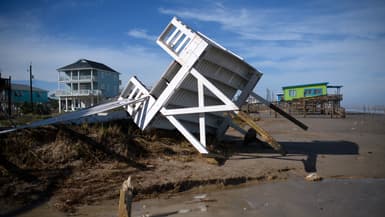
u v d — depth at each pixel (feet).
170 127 38.91
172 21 32.60
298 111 158.51
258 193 23.81
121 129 35.17
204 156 31.24
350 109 273.13
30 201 20.76
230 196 23.04
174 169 28.17
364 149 42.75
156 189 23.67
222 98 31.42
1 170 23.13
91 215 18.99
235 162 32.60
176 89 32.99
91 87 175.22
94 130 31.60
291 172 29.96
